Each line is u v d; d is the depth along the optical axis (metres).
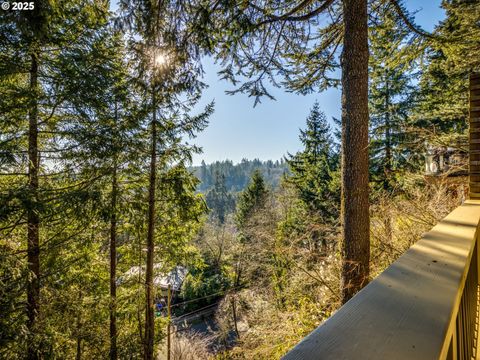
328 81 4.59
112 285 6.34
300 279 4.76
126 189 5.97
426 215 4.32
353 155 3.16
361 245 3.12
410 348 0.49
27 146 4.33
